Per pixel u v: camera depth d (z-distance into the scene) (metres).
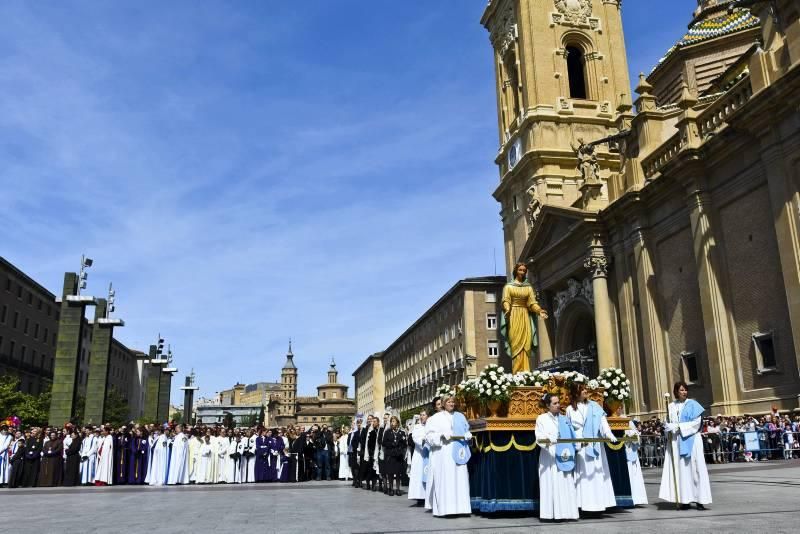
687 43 35.03
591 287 31.16
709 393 23.27
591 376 31.97
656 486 14.59
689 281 24.84
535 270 36.75
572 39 41.56
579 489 9.27
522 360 11.76
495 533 7.59
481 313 60.72
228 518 9.90
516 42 42.44
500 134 44.78
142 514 10.77
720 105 23.19
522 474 9.67
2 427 23.91
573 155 38.22
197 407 127.88
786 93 18.78
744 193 21.69
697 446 9.52
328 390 171.12
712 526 7.59
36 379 69.81
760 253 20.94
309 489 17.59
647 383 26.94
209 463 22.03
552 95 39.72
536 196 37.94
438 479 9.93
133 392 100.19
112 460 21.47
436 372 69.56
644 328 27.03
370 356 112.56
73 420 29.53
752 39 33.53
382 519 9.49
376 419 17.34
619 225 29.38
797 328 18.53
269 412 171.75
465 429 10.06
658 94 37.97
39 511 11.54
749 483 12.67
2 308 61.84
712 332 22.34
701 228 23.20
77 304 30.69
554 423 9.06
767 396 20.28
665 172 25.12
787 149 19.25
